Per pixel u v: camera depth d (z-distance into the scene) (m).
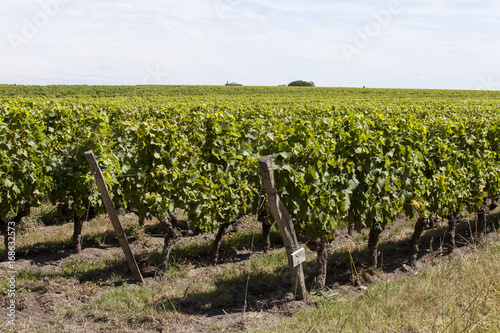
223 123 8.41
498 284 4.98
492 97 55.28
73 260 7.55
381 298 5.28
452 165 8.53
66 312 5.28
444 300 4.95
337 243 8.78
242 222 10.34
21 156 7.46
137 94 57.97
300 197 5.83
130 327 4.96
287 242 5.38
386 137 7.40
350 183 6.59
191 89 63.84
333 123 7.36
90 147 7.41
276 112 15.12
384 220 7.33
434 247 8.85
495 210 11.68
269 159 4.90
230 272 7.07
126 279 6.66
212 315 5.43
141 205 7.11
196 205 7.36
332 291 6.02
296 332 4.59
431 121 10.50
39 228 9.55
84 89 55.50
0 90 50.47
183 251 8.08
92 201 7.59
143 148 7.19
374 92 66.38
